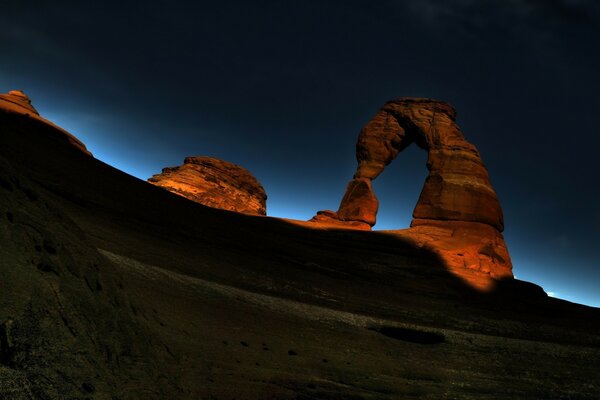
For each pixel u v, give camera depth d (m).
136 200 24.81
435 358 16.73
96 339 5.38
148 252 17.58
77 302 5.37
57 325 4.62
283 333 14.52
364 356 14.68
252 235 28.34
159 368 6.91
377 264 30.67
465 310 26.52
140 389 5.59
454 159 42.28
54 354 4.26
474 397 12.99
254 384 9.23
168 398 6.18
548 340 23.00
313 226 35.62
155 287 13.37
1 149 19.80
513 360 18.33
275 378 10.08
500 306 28.77
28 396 3.47
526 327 24.95
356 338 16.70
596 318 29.19
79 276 5.90
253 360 10.82
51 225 6.18
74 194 20.62
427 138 45.25
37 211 6.07
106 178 26.11
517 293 31.72
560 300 32.12
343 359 13.64
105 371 5.05
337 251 31.12
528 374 16.59
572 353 20.95
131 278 12.91
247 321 14.34
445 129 44.78
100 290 6.36
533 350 20.38
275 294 19.48
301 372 11.23
